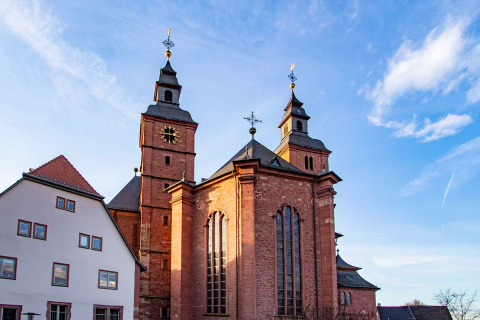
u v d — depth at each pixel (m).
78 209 34.94
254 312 36.53
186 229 43.81
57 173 34.78
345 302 51.69
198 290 42.09
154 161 54.09
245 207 39.22
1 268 28.78
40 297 30.59
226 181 42.19
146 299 47.31
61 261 32.66
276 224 40.69
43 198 32.50
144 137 54.66
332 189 43.03
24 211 30.95
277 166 43.41
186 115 58.53
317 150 69.12
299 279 40.22
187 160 55.78
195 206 45.00
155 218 51.66
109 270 36.12
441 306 80.06
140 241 50.25
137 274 38.41
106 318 34.97
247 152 42.47
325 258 41.16
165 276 49.66
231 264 39.31
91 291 34.31
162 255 50.34
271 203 40.88
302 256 40.75
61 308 31.91
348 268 58.78
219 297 39.72
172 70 62.34
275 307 38.03
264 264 38.78
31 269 30.47
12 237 29.83
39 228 31.72
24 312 29.41
